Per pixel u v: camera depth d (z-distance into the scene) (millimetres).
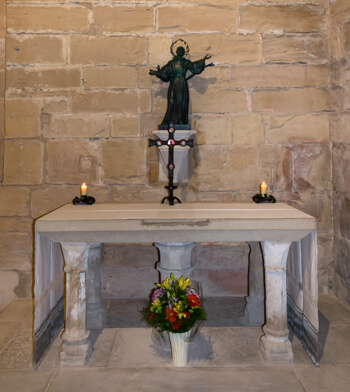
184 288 2689
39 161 4012
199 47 4078
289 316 3279
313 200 4098
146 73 4051
